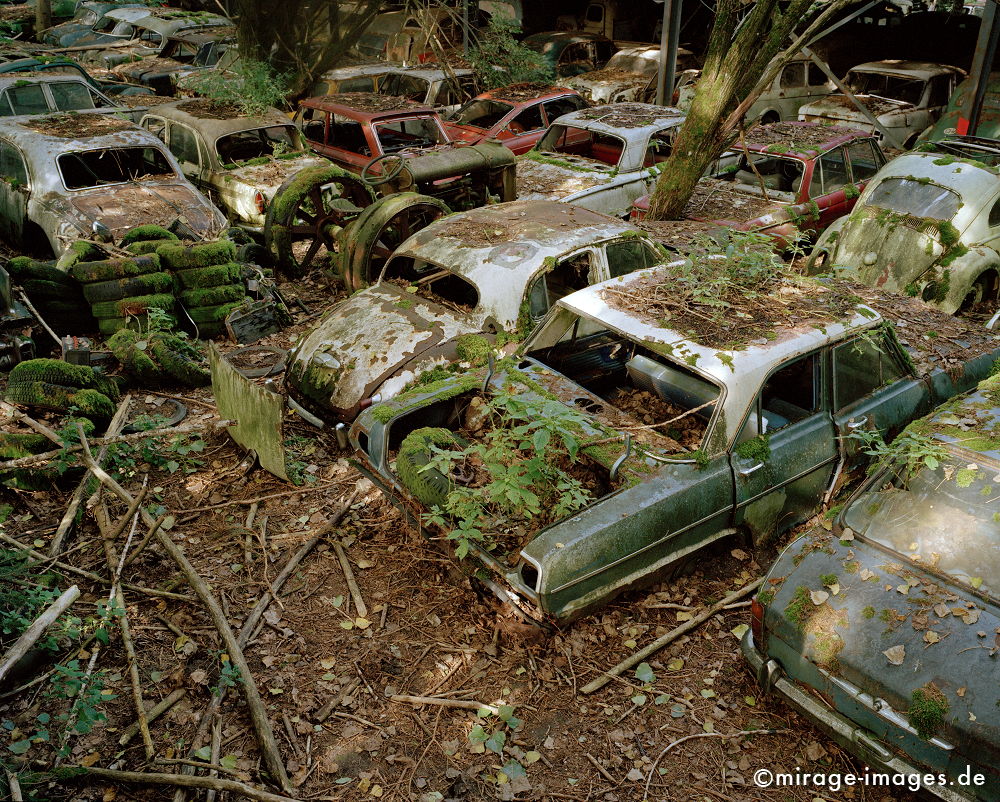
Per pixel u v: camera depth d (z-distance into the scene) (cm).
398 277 686
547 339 569
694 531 463
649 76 1623
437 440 493
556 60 1792
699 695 432
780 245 895
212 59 1650
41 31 1995
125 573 506
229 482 600
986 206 805
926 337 623
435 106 1366
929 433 446
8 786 348
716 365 477
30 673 427
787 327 516
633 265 674
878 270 832
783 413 540
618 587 440
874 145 1047
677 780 385
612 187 1021
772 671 400
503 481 436
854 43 1816
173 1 2116
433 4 1745
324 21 1391
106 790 372
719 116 868
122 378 709
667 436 522
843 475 531
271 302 802
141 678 431
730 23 843
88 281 723
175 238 809
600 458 466
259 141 1141
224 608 481
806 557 416
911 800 376
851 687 364
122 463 597
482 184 949
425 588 503
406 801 372
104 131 948
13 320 696
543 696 429
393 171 864
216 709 411
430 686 435
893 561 401
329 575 513
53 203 856
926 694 343
